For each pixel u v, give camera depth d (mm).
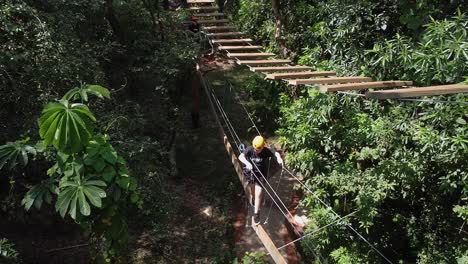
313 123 7059
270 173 8914
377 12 7395
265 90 9664
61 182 3789
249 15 10117
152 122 8742
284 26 9062
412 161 6148
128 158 6207
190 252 7688
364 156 6516
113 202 3873
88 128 3711
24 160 4012
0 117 5504
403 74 6379
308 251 7082
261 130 9953
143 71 8789
